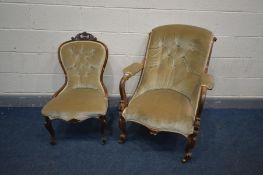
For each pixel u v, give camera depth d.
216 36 2.29
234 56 2.37
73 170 1.84
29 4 2.13
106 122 2.15
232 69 2.43
